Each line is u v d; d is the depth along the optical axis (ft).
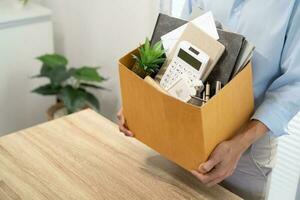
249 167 3.25
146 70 2.69
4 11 6.48
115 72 6.77
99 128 3.60
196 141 2.43
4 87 6.72
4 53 6.45
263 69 2.87
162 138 2.67
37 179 2.89
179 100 2.31
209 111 2.30
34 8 6.84
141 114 2.72
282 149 4.58
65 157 3.16
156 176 3.00
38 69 7.05
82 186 2.84
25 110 7.25
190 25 2.65
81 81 6.76
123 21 6.15
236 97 2.52
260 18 2.84
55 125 3.62
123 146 3.34
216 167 2.60
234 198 2.82
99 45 6.91
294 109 2.73
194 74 2.56
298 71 2.69
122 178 2.95
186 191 2.86
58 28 7.79
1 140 3.34
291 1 2.67
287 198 4.80
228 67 2.54
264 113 2.71
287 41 2.75
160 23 2.89
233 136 2.69
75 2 7.03
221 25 2.96
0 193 2.74
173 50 2.68
